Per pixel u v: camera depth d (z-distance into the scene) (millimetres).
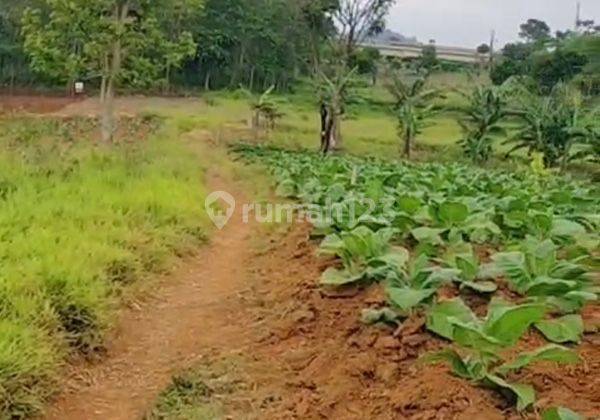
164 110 40969
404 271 4484
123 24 22375
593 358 3572
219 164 21344
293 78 57281
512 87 34750
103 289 5523
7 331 4156
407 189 9703
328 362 4074
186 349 4922
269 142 33938
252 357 4539
